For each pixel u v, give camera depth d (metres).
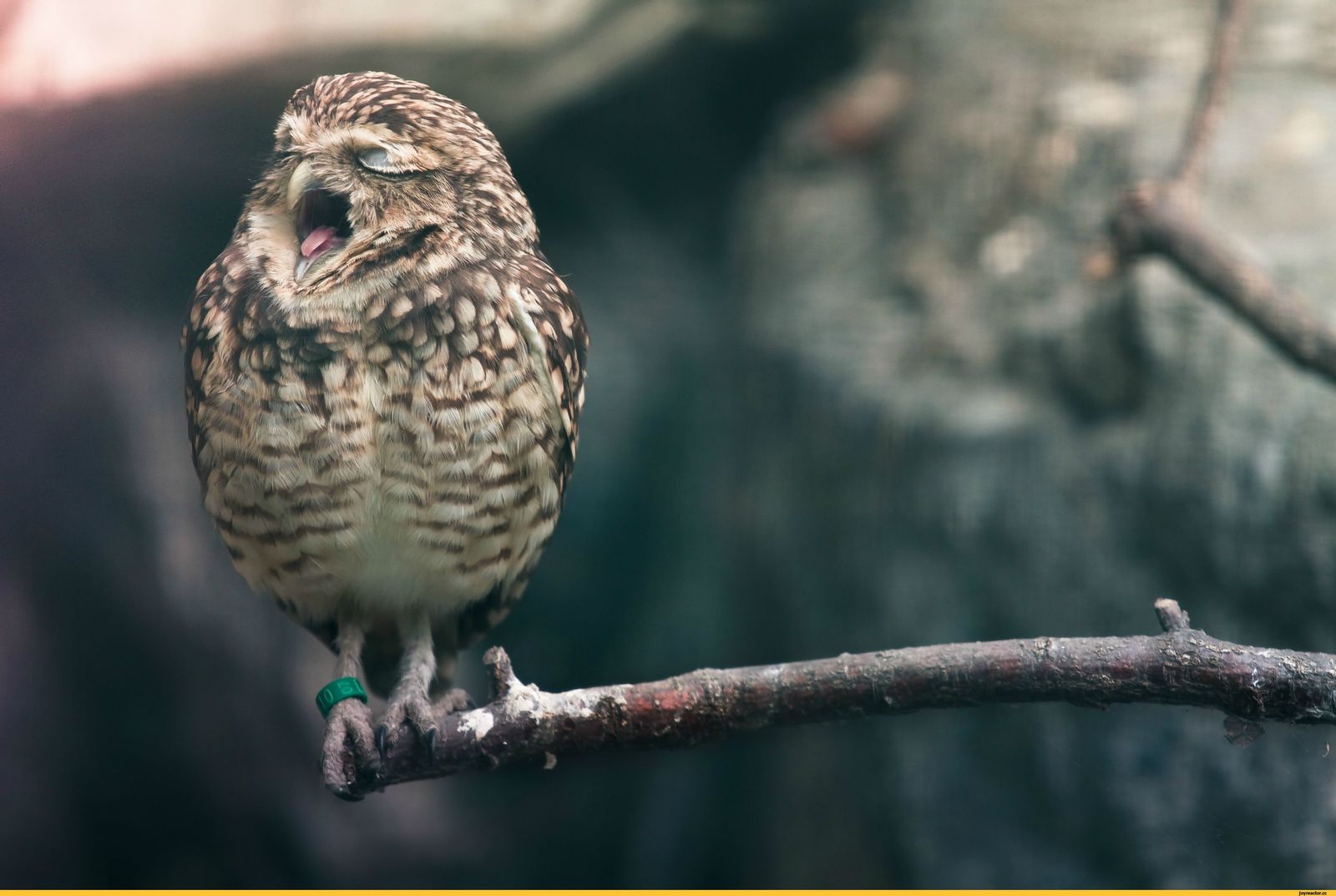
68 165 4.59
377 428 3.39
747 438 4.79
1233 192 3.74
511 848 5.43
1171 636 3.29
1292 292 3.61
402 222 3.39
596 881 5.43
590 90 4.98
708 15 4.96
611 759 5.55
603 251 5.43
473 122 3.42
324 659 5.19
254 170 3.42
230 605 5.09
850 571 4.09
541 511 3.42
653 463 5.45
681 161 5.37
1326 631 3.67
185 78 4.56
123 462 5.00
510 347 3.40
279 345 3.38
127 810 5.05
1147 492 3.72
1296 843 3.65
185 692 5.06
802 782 4.69
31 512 5.00
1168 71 4.04
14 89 4.48
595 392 5.39
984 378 3.93
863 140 4.83
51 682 5.01
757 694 3.30
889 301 4.36
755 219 4.95
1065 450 3.76
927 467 3.88
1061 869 3.74
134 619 5.02
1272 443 3.69
